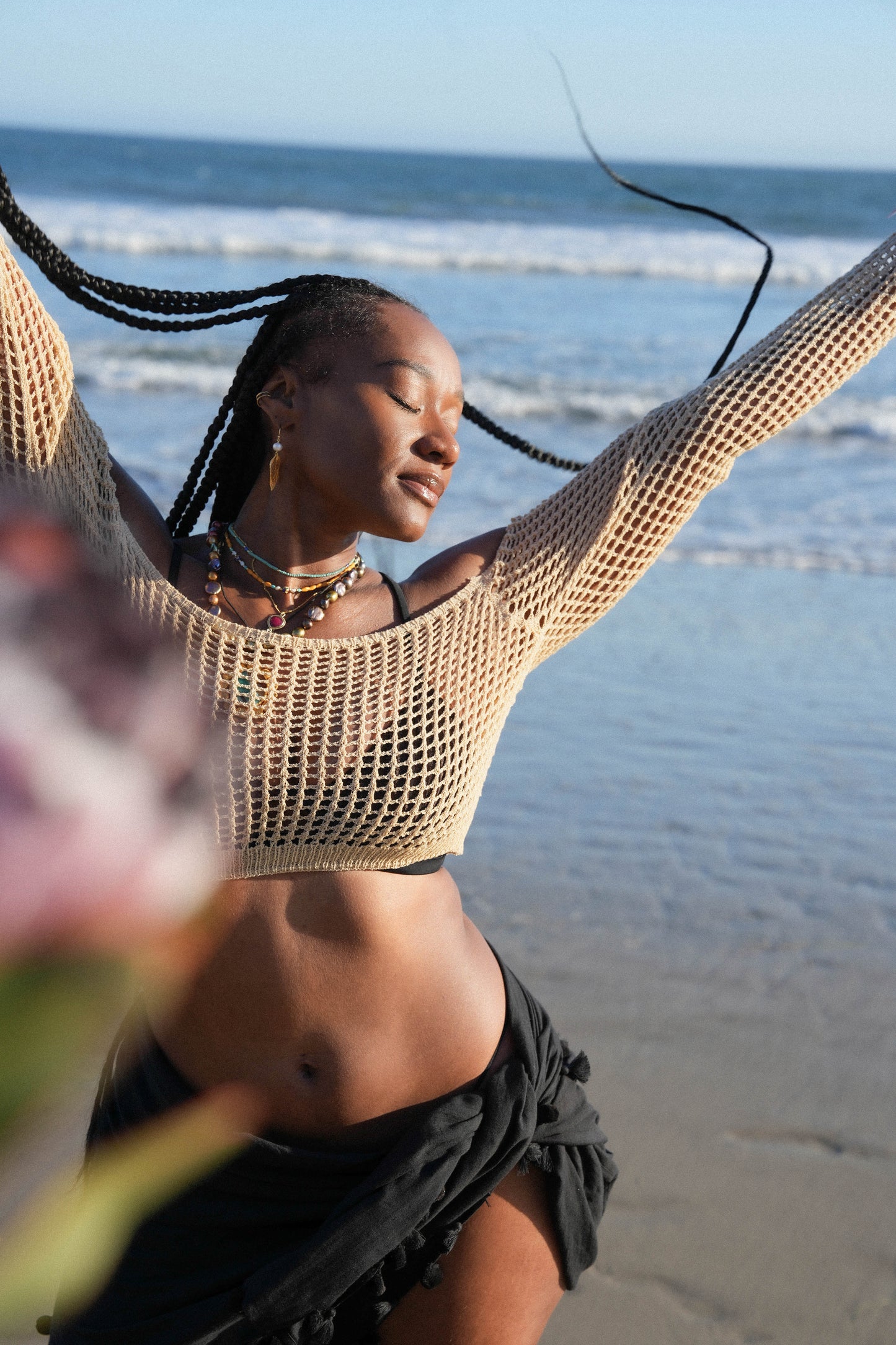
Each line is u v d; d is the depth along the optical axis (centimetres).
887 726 636
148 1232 180
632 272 2950
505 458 1184
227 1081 186
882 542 988
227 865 182
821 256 3291
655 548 209
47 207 3434
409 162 9088
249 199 4631
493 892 462
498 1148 186
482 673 201
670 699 662
